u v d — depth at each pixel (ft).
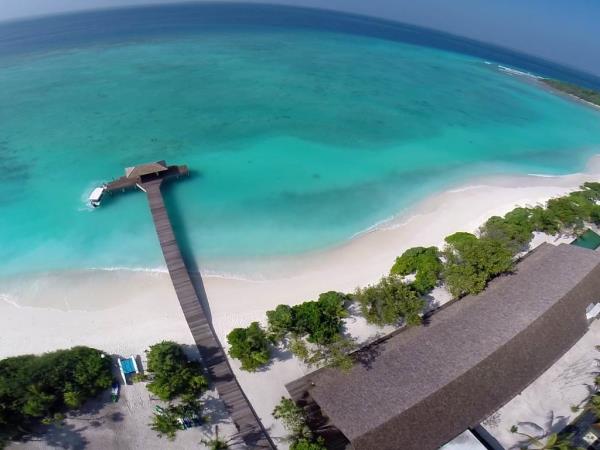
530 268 127.85
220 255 144.05
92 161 197.26
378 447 80.59
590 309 117.19
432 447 84.17
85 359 99.71
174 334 114.52
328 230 159.12
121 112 254.47
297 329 110.01
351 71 380.78
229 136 228.22
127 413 94.94
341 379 94.94
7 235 147.95
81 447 88.53
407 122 267.80
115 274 133.69
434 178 201.36
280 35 541.34
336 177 195.00
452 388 90.17
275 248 148.66
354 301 126.21
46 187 175.32
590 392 101.04
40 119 241.55
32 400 87.97
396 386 90.94
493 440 90.48
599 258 126.93
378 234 158.51
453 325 107.55
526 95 363.35
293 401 94.84
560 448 81.41
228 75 338.54
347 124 255.29
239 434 91.25
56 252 141.38
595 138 274.77
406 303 113.09
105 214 159.63
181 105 269.03
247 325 118.52
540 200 186.60
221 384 101.04
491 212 175.01
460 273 123.75
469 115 293.23
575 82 525.75
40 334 113.60
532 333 103.30
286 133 236.02
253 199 174.09
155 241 147.64
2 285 128.88
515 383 96.37
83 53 407.03
